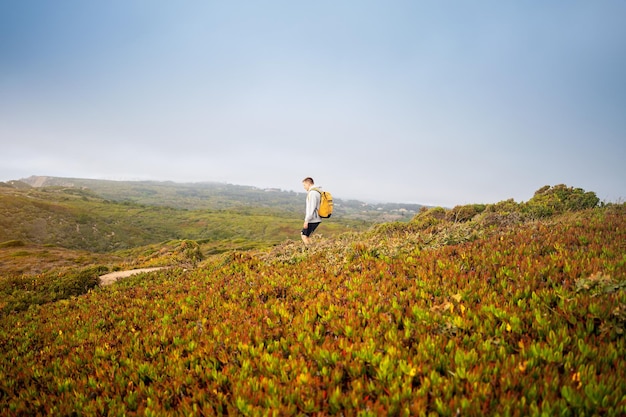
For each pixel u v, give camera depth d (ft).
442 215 72.84
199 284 30.12
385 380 10.69
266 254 41.65
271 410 10.05
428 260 22.90
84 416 12.37
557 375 9.51
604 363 9.80
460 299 15.67
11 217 446.60
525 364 10.08
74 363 17.06
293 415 10.02
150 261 96.94
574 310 12.64
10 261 194.29
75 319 25.79
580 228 25.31
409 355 11.80
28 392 14.78
